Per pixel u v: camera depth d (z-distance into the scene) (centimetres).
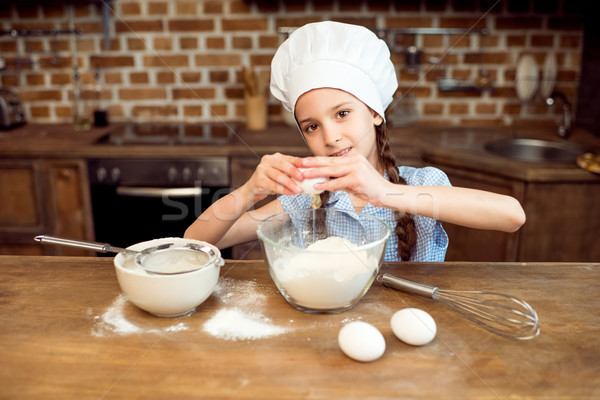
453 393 59
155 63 255
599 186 175
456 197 99
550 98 228
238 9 248
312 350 67
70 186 215
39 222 221
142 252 77
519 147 222
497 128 247
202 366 64
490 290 83
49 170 214
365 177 88
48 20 249
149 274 72
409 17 247
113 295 82
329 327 73
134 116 261
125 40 252
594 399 58
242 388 59
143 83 257
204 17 249
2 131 240
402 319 69
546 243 182
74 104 255
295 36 104
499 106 256
